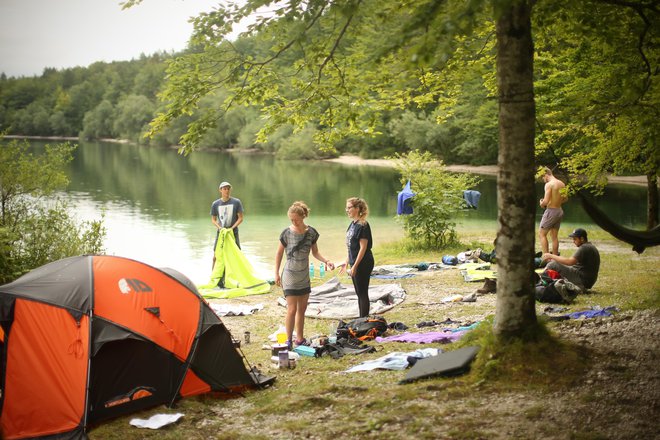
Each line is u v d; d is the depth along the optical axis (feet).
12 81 636.48
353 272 33.30
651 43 29.78
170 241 74.54
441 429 17.54
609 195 124.57
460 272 47.37
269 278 51.16
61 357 20.84
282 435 18.60
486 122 189.57
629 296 34.24
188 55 29.76
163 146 388.98
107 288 22.27
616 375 20.10
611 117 34.76
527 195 21.58
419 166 62.34
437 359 22.90
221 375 23.52
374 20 26.35
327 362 26.91
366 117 33.94
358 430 18.13
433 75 34.35
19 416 20.31
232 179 173.17
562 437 16.48
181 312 23.26
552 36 34.27
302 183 162.40
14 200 45.37
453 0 20.57
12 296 21.13
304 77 31.78
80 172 192.13
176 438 19.51
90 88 562.66
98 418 20.74
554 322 27.61
